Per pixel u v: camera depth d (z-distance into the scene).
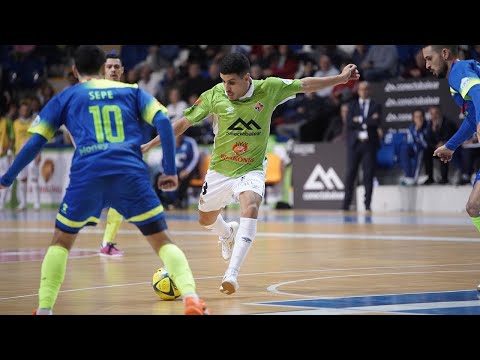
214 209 15.79
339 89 47.16
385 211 44.28
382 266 18.75
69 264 20.17
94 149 11.16
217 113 15.09
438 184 43.19
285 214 43.09
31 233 32.22
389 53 46.56
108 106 11.37
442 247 23.69
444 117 42.41
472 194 15.07
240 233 14.12
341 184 45.22
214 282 16.22
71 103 11.45
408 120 43.56
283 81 15.05
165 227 11.47
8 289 15.52
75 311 12.45
